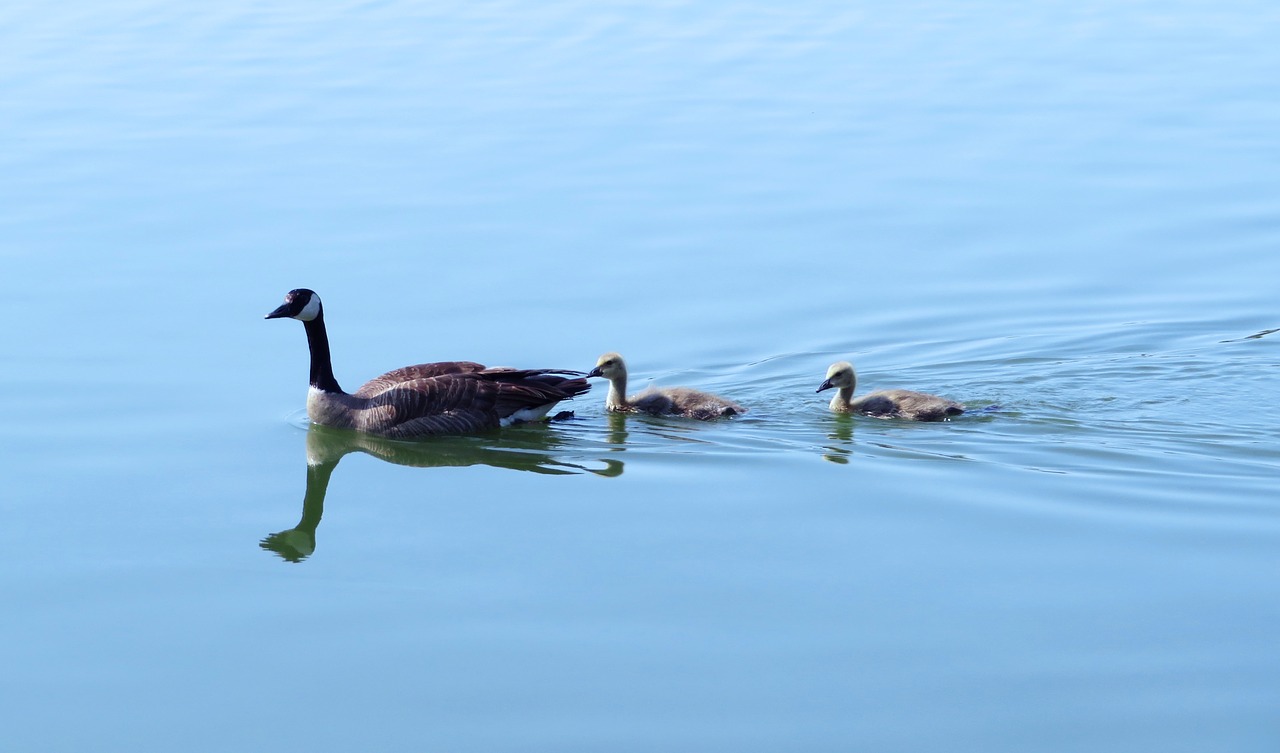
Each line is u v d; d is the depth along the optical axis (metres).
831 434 19.28
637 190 28.03
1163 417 19.44
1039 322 22.84
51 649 14.09
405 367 20.80
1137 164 29.11
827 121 31.81
